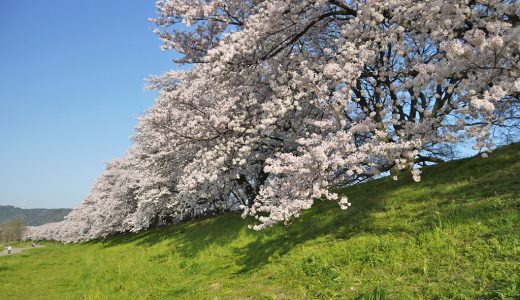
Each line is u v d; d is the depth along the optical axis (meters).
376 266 6.93
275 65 12.22
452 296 5.19
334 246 8.33
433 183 10.39
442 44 6.92
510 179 8.70
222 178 15.72
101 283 13.42
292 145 14.53
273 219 8.49
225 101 12.23
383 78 10.73
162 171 19.42
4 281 16.67
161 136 14.04
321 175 8.45
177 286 10.03
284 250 9.58
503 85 6.76
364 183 14.00
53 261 24.28
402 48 9.20
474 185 9.08
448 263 6.16
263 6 11.93
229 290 8.12
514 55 7.86
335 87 10.04
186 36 13.18
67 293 13.21
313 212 12.02
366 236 8.35
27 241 77.94
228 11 12.32
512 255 5.75
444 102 11.37
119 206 29.72
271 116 10.65
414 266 6.43
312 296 6.59
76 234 45.38
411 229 7.89
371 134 13.27
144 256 16.59
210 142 12.62
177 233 20.34
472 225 7.05
